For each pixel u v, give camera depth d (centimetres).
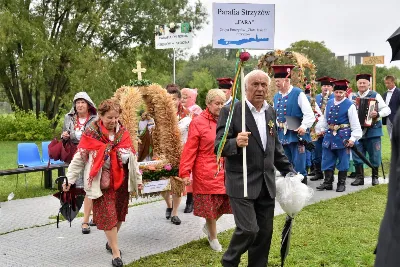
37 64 2422
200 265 523
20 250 585
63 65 2647
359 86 1044
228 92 809
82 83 2447
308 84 1133
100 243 612
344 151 934
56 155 682
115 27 2820
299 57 1012
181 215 757
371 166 944
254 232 418
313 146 910
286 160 459
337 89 937
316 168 1081
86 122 673
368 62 1580
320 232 634
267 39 453
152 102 659
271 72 1086
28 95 2794
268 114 439
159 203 846
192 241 609
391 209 242
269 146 432
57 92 2773
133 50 2962
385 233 242
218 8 448
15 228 687
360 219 706
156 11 2844
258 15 451
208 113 567
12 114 2662
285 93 902
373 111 994
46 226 693
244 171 413
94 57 2503
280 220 705
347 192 930
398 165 241
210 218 554
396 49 301
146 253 573
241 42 452
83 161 525
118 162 521
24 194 946
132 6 2820
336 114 933
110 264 535
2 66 2581
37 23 2473
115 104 517
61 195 568
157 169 640
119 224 559
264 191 432
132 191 551
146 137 671
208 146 557
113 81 2556
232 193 426
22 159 1014
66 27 2612
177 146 655
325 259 531
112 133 523
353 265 510
